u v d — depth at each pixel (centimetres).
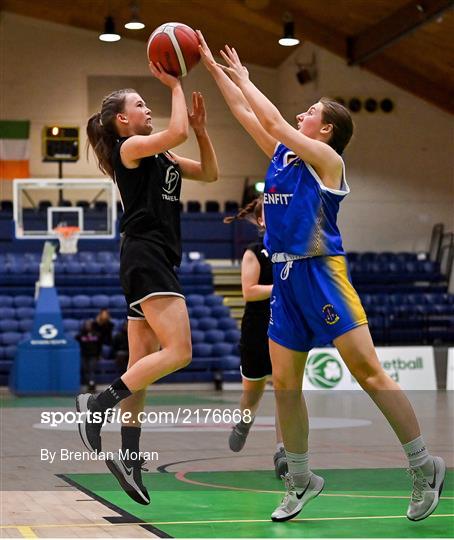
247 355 616
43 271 1633
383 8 1883
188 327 449
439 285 2220
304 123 455
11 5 2280
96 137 484
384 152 2244
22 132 2225
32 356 1575
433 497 432
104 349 1734
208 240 2248
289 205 437
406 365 1562
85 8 2155
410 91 2203
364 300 2130
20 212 1862
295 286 437
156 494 532
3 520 442
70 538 392
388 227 2256
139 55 2338
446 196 2256
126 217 457
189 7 2020
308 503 500
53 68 2322
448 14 1711
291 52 2281
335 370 1509
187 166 495
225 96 475
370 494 539
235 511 475
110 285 2000
